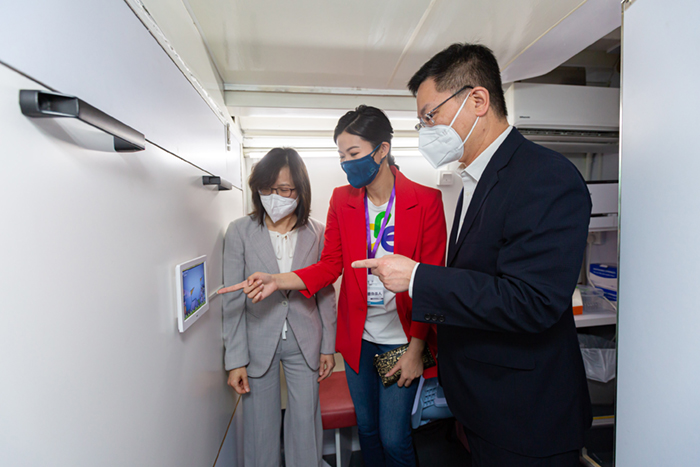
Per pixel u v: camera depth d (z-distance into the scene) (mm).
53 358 343
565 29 1049
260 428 1090
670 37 608
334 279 1210
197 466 815
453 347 782
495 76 725
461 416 772
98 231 433
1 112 281
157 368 610
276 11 929
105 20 456
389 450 1087
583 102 1454
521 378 670
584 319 1525
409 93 1554
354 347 1180
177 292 707
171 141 709
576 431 668
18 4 302
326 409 1355
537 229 589
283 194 1094
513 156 705
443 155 785
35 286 322
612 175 1759
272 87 1459
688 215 583
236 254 1111
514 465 677
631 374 717
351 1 899
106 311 448
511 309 580
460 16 974
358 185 1116
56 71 351
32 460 308
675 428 617
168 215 687
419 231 1112
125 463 483
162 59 670
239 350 1072
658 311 648
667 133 620
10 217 292
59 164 359
